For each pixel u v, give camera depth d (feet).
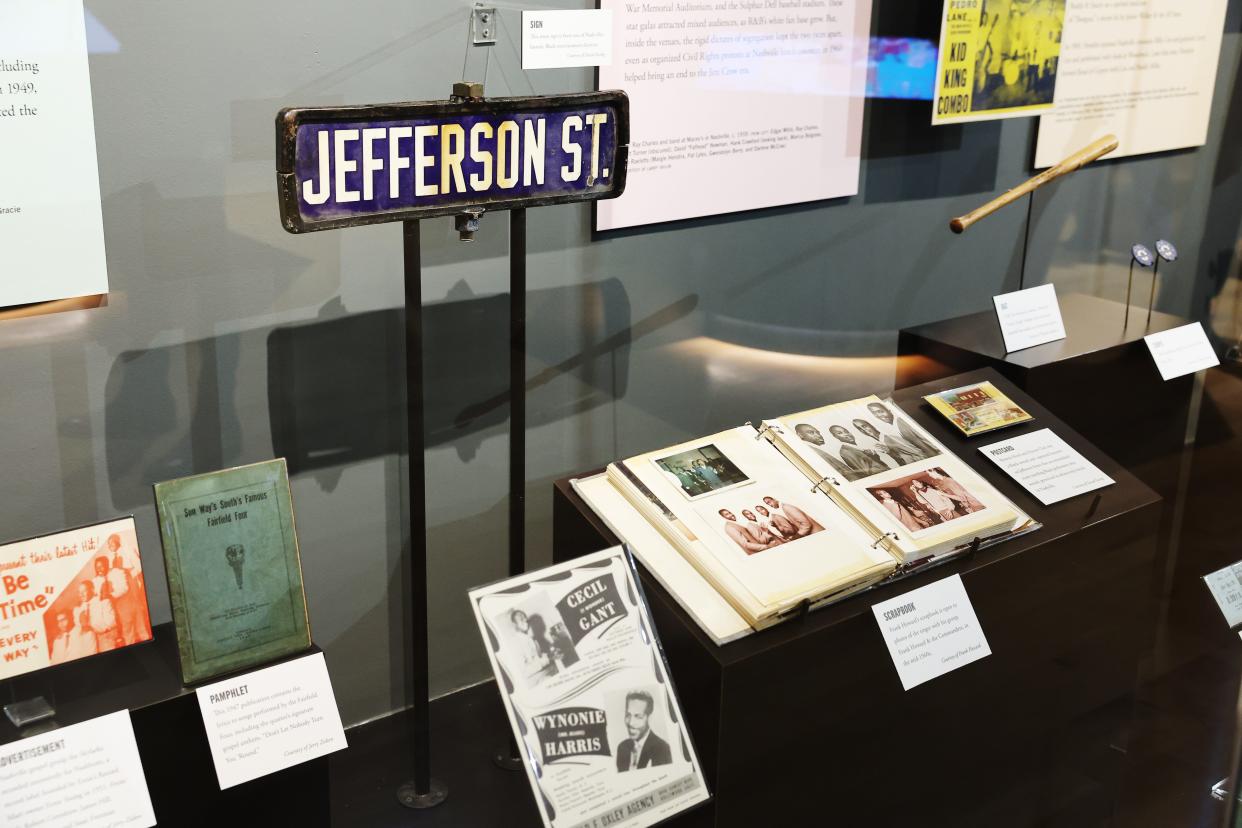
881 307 10.77
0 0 6.16
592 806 6.09
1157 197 12.78
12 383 6.81
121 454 7.27
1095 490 8.14
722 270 9.57
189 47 6.79
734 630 6.42
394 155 6.45
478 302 8.38
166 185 6.94
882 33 9.72
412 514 7.51
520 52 7.98
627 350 9.27
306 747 6.43
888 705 7.11
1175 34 11.85
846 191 9.98
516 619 6.21
